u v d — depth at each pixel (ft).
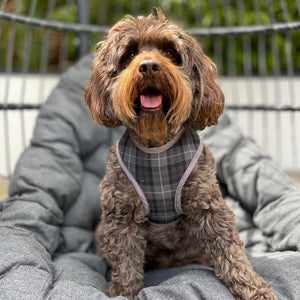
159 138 1.40
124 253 1.49
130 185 1.46
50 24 2.42
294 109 2.25
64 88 2.18
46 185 1.84
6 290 1.22
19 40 4.17
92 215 2.03
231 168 2.02
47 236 1.68
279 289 1.38
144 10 4.05
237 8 3.94
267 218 1.77
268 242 1.75
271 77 3.89
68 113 2.09
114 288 1.50
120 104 1.38
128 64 1.47
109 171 1.51
